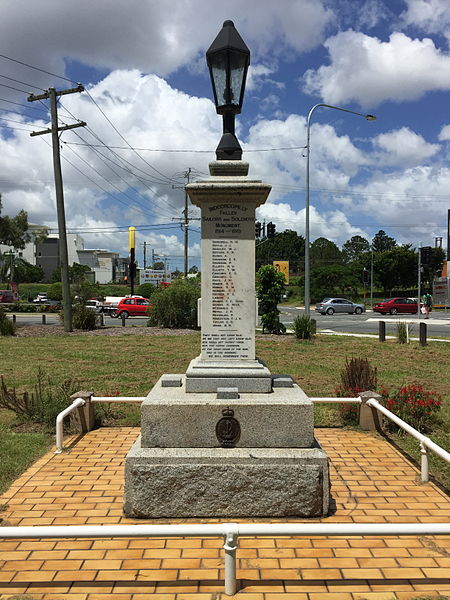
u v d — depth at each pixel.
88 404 6.47
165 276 52.09
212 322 4.62
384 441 6.12
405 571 3.25
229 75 4.69
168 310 22.70
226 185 4.42
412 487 4.67
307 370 11.36
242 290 4.61
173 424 4.08
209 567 3.27
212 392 4.43
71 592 3.02
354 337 19.11
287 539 3.66
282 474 3.89
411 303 38.44
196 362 4.69
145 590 3.04
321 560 3.38
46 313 38.25
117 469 5.10
